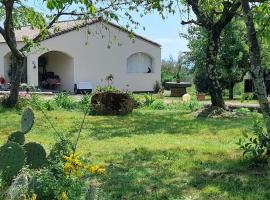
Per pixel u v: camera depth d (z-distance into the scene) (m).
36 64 35.66
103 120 16.69
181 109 21.84
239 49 29.47
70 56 37.88
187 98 23.97
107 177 7.69
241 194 6.86
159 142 11.62
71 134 12.95
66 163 5.56
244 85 32.75
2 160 5.36
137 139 12.16
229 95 30.84
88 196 4.59
